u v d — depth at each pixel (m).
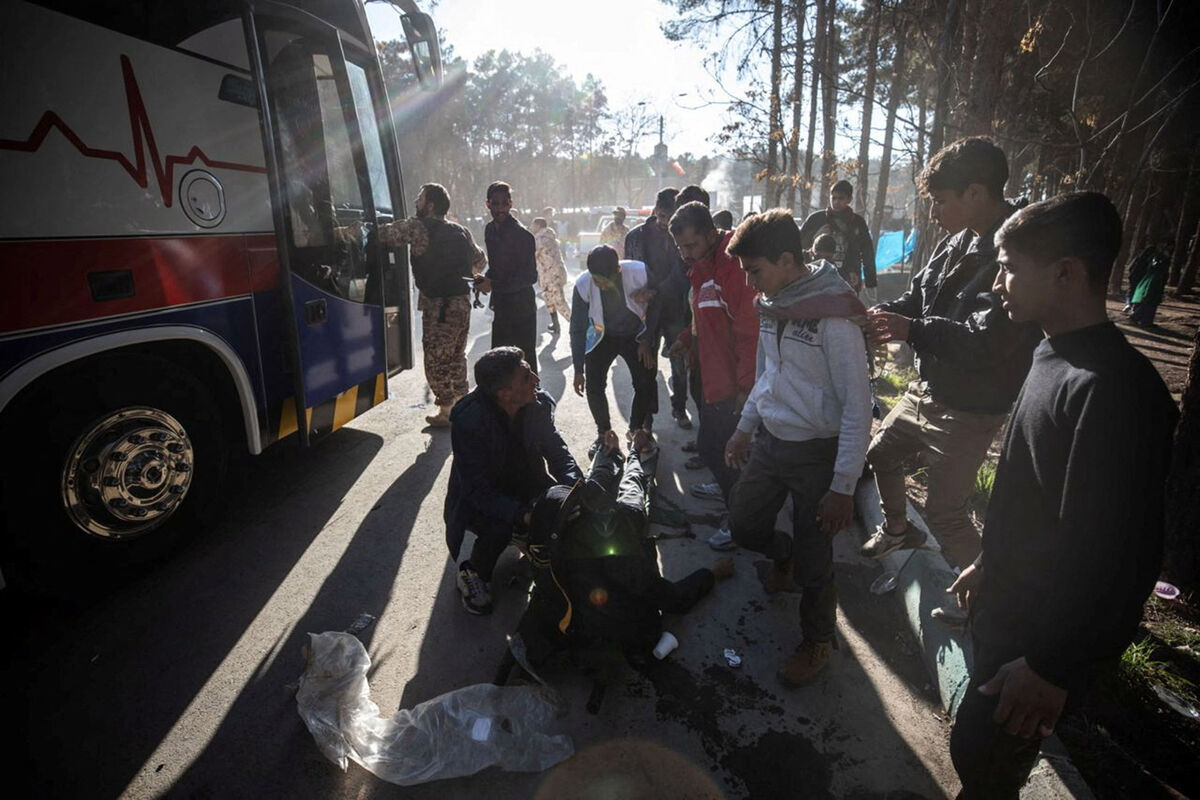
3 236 2.48
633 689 2.52
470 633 2.85
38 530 2.79
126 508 3.04
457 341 5.09
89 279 2.76
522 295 5.52
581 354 4.34
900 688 2.53
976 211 2.24
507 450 2.99
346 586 3.19
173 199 3.10
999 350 2.17
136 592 3.11
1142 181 14.57
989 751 1.54
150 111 3.00
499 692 2.38
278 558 3.41
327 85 4.23
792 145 10.23
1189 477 2.95
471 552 3.30
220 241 3.36
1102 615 1.21
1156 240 18.33
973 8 6.09
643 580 2.39
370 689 2.53
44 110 2.60
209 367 3.54
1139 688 2.47
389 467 4.55
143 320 2.99
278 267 3.75
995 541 1.51
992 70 5.79
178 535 3.37
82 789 2.09
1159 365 8.20
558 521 2.35
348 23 4.52
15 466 2.68
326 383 4.16
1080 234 1.25
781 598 3.08
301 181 3.91
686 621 2.92
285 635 2.83
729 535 3.47
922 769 2.16
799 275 2.22
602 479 3.64
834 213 6.34
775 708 2.43
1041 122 6.95
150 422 3.12
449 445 4.94
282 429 3.90
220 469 3.54
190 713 2.40
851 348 2.13
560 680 2.56
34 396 2.72
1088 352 1.27
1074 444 1.23
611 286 4.07
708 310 3.24
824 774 2.15
